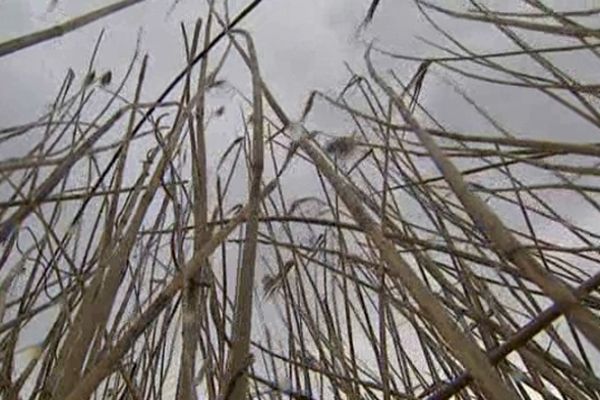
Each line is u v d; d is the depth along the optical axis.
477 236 0.81
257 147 0.65
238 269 0.70
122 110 0.73
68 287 0.76
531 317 0.78
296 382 0.79
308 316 0.83
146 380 0.75
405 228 0.85
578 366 0.70
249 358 0.57
